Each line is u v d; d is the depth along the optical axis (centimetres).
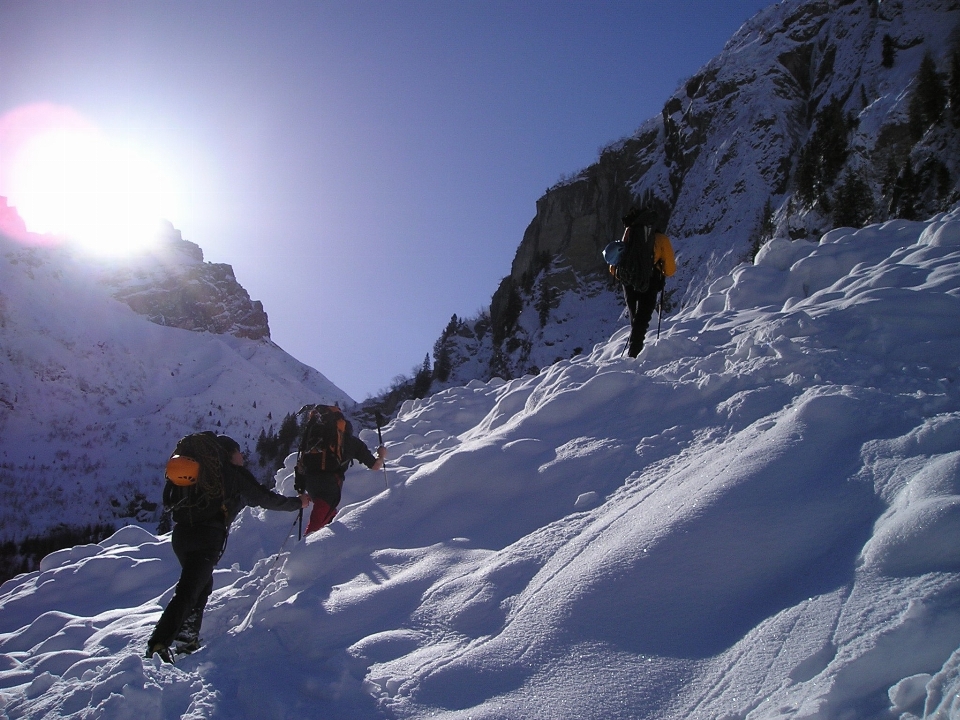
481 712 294
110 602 577
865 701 238
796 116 5156
